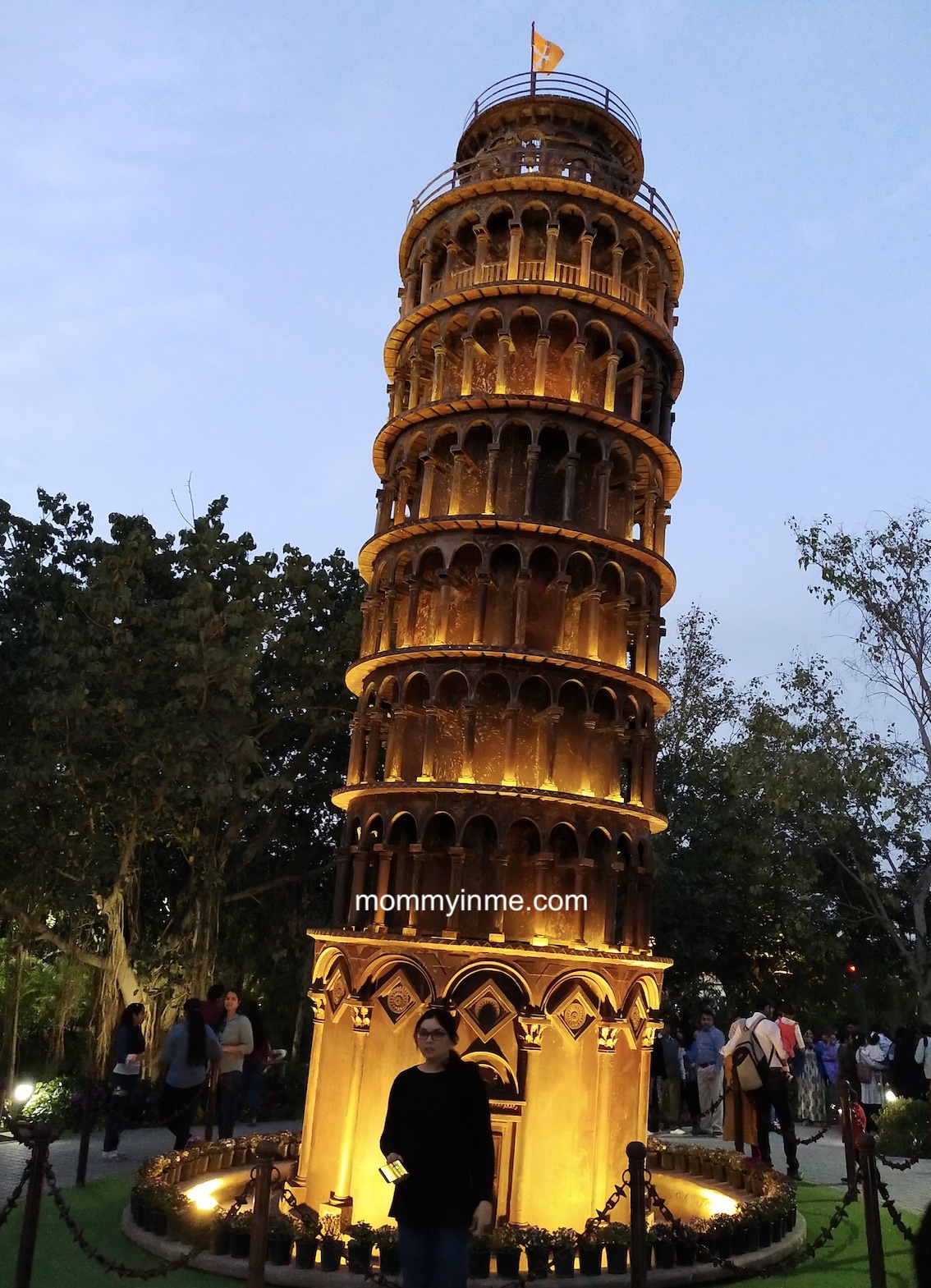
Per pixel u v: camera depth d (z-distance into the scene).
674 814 37.28
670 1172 19.36
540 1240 13.18
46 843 28.12
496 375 18.67
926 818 35.47
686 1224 14.40
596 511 18.80
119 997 30.66
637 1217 11.88
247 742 29.16
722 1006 38.75
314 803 36.44
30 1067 32.19
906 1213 17.16
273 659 33.66
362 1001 16.20
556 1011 15.88
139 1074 20.28
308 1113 16.62
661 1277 13.15
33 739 28.34
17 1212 15.37
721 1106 25.52
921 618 35.59
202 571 31.52
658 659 19.45
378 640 19.12
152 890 35.31
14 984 30.41
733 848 36.62
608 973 16.53
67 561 33.94
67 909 28.78
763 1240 14.50
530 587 18.11
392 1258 12.95
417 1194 8.98
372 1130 15.79
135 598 31.14
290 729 35.31
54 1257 13.42
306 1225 13.45
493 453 18.27
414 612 18.14
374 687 18.59
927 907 40.06
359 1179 15.62
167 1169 16.33
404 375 20.64
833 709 35.84
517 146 21.36
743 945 37.88
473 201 20.05
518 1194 14.99
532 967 15.89
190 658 29.41
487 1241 13.01
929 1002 34.53
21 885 29.19
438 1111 9.15
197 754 29.22
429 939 16.03
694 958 35.44
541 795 16.48
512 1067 15.55
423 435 19.16
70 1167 18.86
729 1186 18.20
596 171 20.38
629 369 19.34
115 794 29.08
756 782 34.44
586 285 19.23
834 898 39.50
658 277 20.47
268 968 36.75
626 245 20.22
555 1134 15.47
